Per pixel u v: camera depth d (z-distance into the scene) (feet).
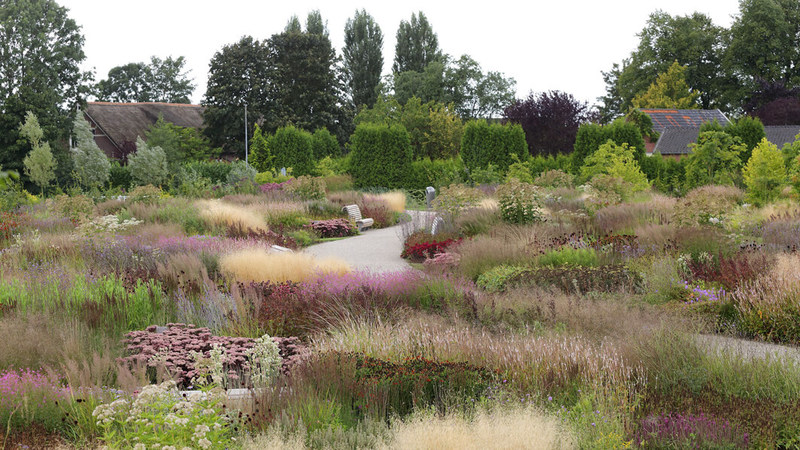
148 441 14.70
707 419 18.11
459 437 16.52
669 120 156.76
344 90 239.09
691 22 204.74
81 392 19.30
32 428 18.11
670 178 105.81
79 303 31.45
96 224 46.01
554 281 37.81
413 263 50.42
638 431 17.69
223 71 180.55
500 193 56.95
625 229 51.47
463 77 228.63
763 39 190.39
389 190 110.52
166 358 23.16
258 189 91.25
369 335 26.23
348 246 60.59
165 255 43.52
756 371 21.70
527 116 126.11
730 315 31.58
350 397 20.31
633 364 23.27
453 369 21.56
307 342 28.60
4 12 153.69
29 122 121.19
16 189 92.12
